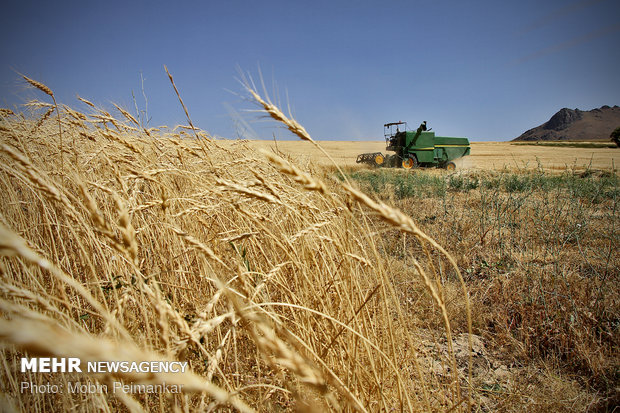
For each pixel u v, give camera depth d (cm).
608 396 244
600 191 762
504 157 3669
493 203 670
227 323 211
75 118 289
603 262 436
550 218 597
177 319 100
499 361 295
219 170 260
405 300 338
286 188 240
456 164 2762
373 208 96
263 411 183
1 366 171
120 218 96
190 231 254
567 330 313
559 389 247
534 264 441
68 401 166
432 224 660
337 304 224
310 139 132
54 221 238
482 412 232
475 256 493
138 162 269
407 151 2506
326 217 222
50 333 37
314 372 83
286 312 234
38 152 288
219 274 179
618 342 288
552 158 3306
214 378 198
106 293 190
